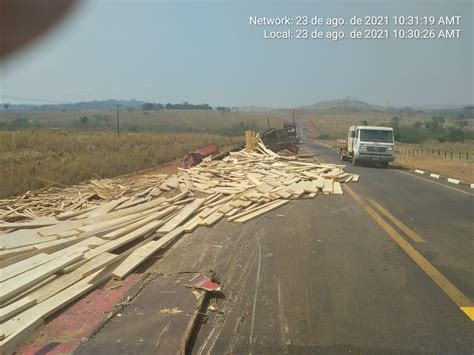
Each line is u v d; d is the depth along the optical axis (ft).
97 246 24.50
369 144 86.63
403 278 21.02
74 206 42.86
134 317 16.51
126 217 32.55
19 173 60.39
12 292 17.54
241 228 31.53
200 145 146.72
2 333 14.93
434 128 235.81
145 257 23.38
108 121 319.27
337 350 14.28
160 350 14.15
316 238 28.63
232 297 18.70
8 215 39.47
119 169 77.92
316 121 504.02
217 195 42.50
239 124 333.62
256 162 66.80
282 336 15.21
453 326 16.01
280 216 35.78
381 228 31.76
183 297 18.33
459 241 28.30
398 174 75.20
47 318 16.74
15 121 218.79
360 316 16.79
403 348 14.42
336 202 42.65
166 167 89.40
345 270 22.17
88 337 15.01
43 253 22.72
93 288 19.81
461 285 20.15
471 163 106.42
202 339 15.05
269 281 20.58
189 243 27.53
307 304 17.90
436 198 47.42
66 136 130.11
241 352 14.17
